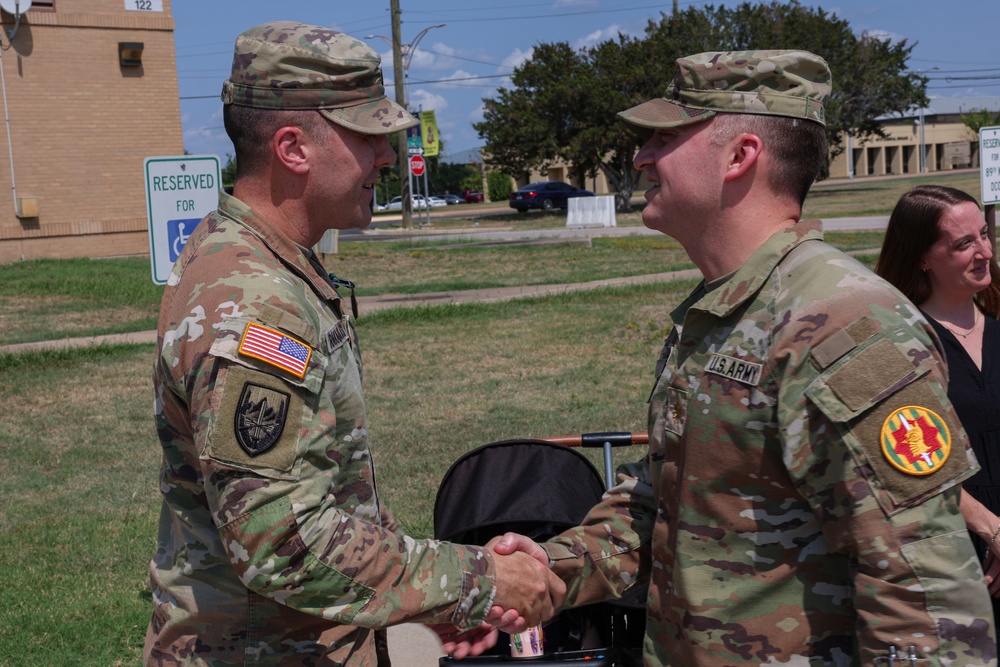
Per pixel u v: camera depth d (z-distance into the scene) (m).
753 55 1.85
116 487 6.36
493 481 3.04
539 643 2.63
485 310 13.57
